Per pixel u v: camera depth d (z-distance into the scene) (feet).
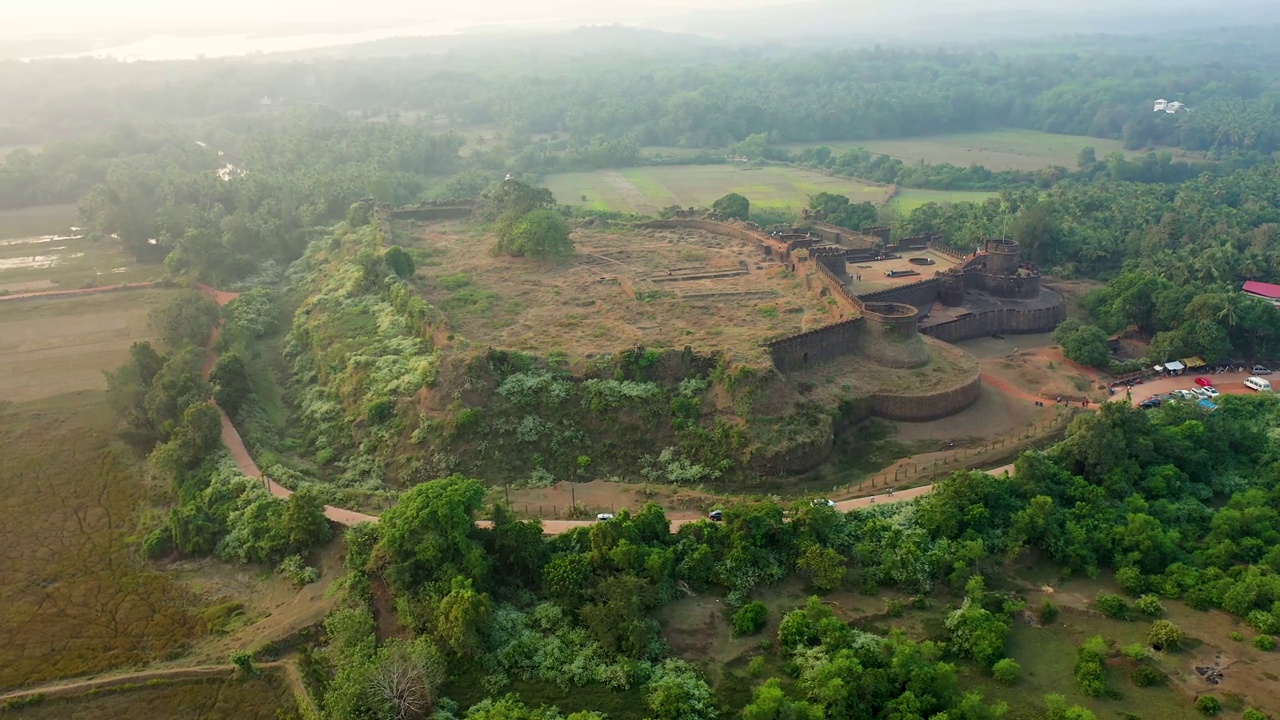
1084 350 487.20
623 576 285.64
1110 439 355.15
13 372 483.92
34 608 297.33
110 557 326.44
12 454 396.57
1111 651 272.31
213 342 512.22
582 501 350.23
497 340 457.27
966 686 259.80
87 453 399.44
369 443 400.06
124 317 573.74
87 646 278.87
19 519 348.79
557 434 392.27
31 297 605.31
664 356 413.80
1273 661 265.13
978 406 441.68
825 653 263.29
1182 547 319.68
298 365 499.51
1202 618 285.84
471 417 385.91
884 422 422.41
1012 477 350.64
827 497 351.25
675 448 388.37
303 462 398.01
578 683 261.03
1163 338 499.92
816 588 300.81
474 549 290.56
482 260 618.03
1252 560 306.76
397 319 492.95
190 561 325.21
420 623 276.00
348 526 328.90
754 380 391.45
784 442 377.91
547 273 585.22
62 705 255.50
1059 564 317.01
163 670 266.77
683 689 252.62
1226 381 483.92
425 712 250.57
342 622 273.13
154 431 405.39
